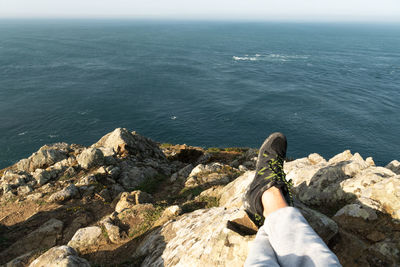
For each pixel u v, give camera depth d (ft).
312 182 16.12
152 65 506.07
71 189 33.12
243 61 572.92
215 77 420.77
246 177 22.90
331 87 373.61
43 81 370.73
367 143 219.61
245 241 8.29
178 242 12.62
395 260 8.98
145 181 39.55
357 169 15.81
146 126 240.94
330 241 9.65
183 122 249.55
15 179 37.52
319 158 26.23
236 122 250.57
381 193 12.01
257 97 320.29
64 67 469.98
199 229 12.46
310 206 15.26
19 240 24.66
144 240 16.89
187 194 33.83
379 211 11.27
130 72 442.50
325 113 276.00
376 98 330.95
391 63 589.73
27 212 30.30
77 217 28.60
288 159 58.08
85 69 458.09
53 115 253.03
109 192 34.83
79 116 255.09
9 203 32.45
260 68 501.56
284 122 251.19
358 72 484.74
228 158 63.36
